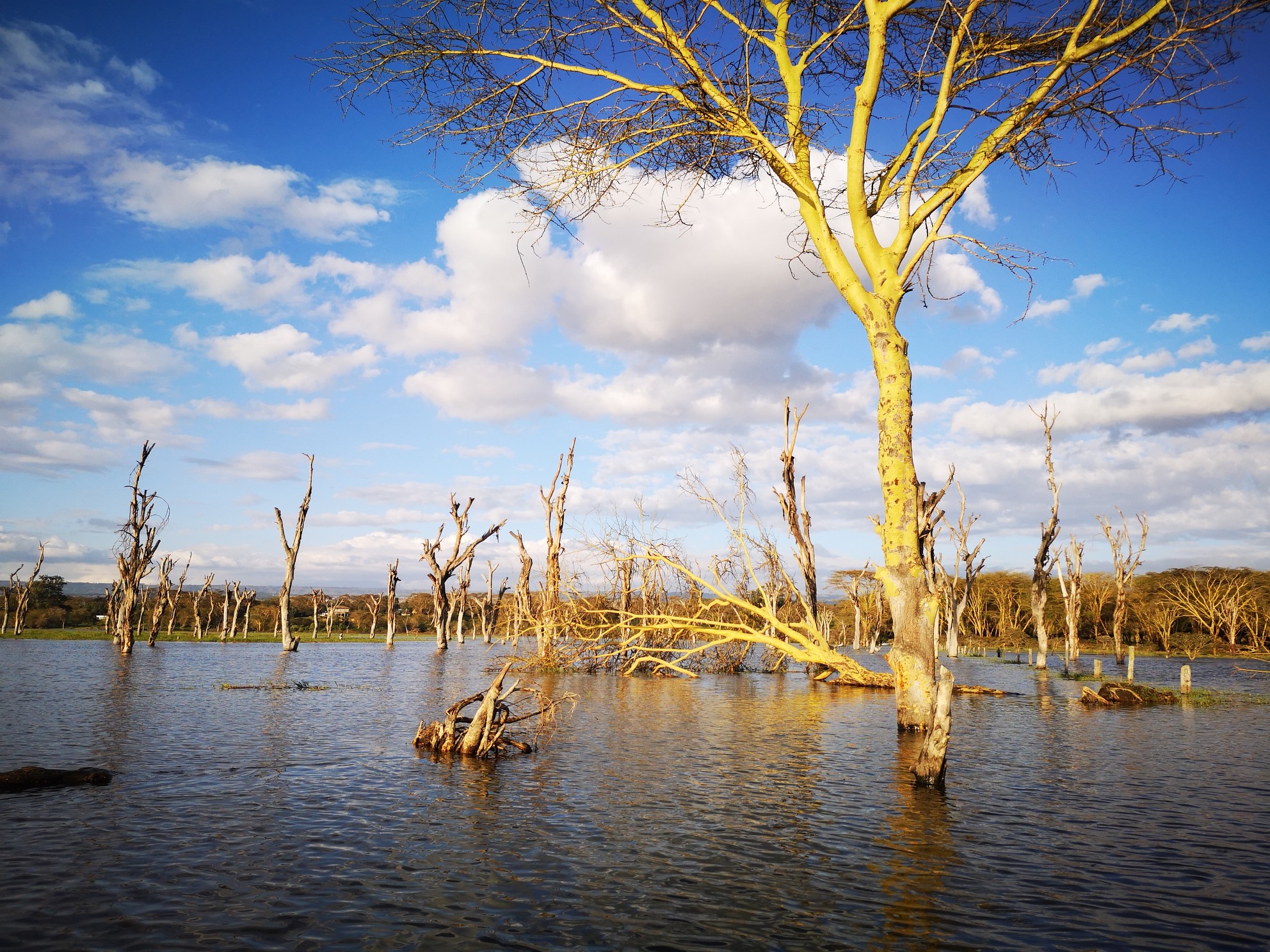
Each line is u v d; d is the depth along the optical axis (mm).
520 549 50781
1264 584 74375
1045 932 7219
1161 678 44594
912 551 15547
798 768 14789
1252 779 14500
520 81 13922
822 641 32031
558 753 16328
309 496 54250
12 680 30297
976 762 16203
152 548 51312
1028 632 89688
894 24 15055
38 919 7129
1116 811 11836
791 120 15383
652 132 14570
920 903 7883
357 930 7039
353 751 16062
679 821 10938
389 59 13258
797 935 7082
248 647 65375
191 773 13539
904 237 14391
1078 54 12828
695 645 39062
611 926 7230
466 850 9484
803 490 39219
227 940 6781
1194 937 7137
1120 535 60625
